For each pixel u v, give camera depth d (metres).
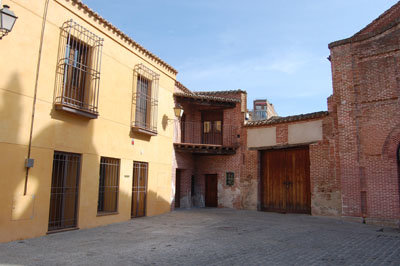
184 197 17.38
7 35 8.09
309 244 8.34
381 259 6.88
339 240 8.97
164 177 14.98
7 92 8.05
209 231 10.12
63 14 9.77
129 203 12.36
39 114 8.86
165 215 13.98
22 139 8.36
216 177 18.33
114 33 11.86
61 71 9.59
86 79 10.60
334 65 14.10
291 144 15.77
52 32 9.38
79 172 10.17
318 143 14.75
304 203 15.38
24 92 8.47
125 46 12.46
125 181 12.21
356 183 12.84
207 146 16.64
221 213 15.09
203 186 18.45
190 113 18.48
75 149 9.98
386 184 12.12
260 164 17.16
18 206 8.17
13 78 8.20
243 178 17.20
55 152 9.42
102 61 11.28
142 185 13.61
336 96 13.87
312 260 6.70
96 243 8.14
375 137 12.59
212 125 18.56
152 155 14.09
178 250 7.45
